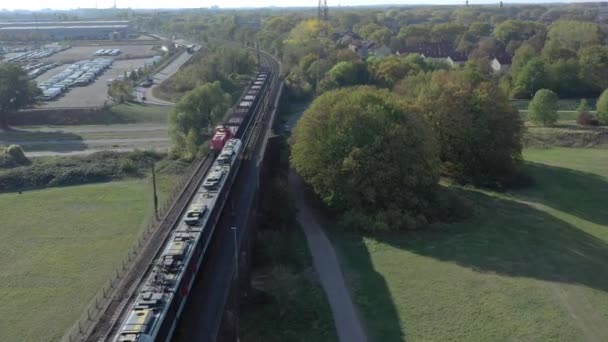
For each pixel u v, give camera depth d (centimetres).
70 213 8719
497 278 6662
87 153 11850
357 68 17375
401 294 6294
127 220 8369
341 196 8350
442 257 7256
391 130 8431
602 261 7156
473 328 5622
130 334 4103
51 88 18150
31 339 5459
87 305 6038
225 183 7238
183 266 5016
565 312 5919
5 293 6316
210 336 4541
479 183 10231
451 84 10612
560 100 17588
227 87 16788
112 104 15800
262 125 11831
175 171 10669
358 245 7662
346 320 5788
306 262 7125
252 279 6562
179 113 11400
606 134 13050
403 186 8488
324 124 8825
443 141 10306
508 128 10369
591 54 18412
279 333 5522
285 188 8494
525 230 8156
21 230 8062
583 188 10019
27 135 13412
